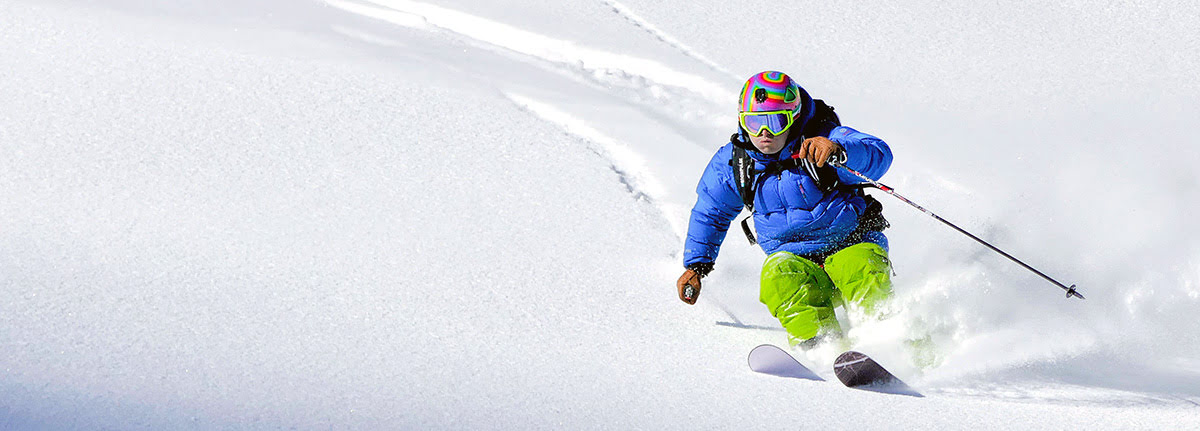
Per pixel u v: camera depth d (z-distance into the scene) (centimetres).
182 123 798
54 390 395
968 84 967
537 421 400
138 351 446
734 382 457
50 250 571
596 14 1102
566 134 850
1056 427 407
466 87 926
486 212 693
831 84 954
